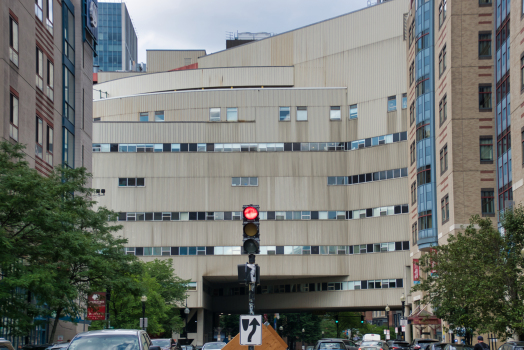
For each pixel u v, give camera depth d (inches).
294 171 3326.8
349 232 3284.9
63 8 2110.0
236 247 3287.4
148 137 3373.5
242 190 3321.9
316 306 3341.5
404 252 3120.1
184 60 4616.1
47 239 1207.6
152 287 2340.1
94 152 3356.3
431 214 2470.5
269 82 3577.8
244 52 3774.6
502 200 1942.7
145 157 3356.3
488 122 2174.0
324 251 3275.1
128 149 3363.7
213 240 3297.2
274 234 3284.9
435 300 1573.6
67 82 2138.3
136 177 3344.0
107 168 3351.4
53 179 1416.1
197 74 3683.6
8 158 1231.5
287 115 3366.1
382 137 3233.3
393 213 3164.4
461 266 1403.8
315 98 3363.7
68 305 1304.1
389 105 3228.3
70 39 2190.0
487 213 2132.1
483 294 1229.1
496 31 2041.1
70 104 2169.0
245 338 645.9
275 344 772.0
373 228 3216.0
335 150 3334.2
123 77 3905.0
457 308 1429.6
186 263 3282.5
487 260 1294.3
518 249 1289.4
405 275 3102.9
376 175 3233.3
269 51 3686.0
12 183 1133.7
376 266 3189.0
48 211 1190.9
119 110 3595.0
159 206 3324.3
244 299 3624.5
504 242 1300.4
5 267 1127.6
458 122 2185.0
